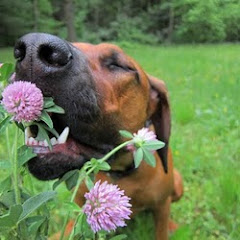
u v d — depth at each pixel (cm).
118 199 17
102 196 17
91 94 25
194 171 51
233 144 58
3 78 20
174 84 105
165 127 35
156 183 34
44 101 19
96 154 27
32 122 19
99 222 17
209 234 38
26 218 18
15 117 18
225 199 41
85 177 19
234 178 43
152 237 38
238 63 129
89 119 25
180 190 41
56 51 22
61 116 24
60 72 23
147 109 34
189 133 64
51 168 24
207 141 60
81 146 26
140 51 203
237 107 73
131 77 31
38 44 22
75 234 19
